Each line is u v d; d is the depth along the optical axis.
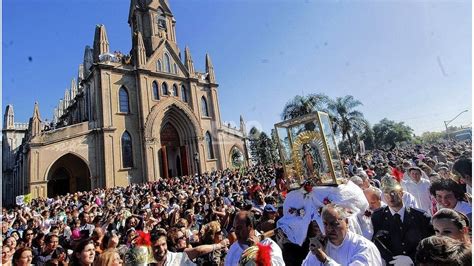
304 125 6.12
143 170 33.16
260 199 9.99
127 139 33.59
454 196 4.20
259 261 2.72
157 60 38.22
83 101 40.38
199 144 38.31
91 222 9.96
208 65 44.62
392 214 4.30
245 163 44.38
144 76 36.00
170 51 40.06
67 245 7.24
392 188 4.29
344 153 42.19
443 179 4.46
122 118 33.66
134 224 8.46
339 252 3.33
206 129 41.19
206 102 43.03
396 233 4.15
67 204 19.23
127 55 37.12
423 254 2.06
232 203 11.98
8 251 5.06
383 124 53.44
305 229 5.39
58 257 5.60
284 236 5.77
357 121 39.25
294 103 35.62
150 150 33.62
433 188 4.49
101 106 32.50
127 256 3.81
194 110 40.03
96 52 34.72
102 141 31.64
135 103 35.22
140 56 36.34
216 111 43.19
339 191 5.17
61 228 9.61
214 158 40.41
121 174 31.70
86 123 31.62
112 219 9.43
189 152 38.31
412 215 4.17
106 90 33.28
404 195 5.71
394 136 51.84
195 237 6.43
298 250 5.52
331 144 5.88
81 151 30.59
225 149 42.12
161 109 35.97
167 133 38.41
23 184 34.72
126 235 6.69
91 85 35.25
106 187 30.19
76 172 37.19
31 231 7.76
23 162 34.47
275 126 6.51
